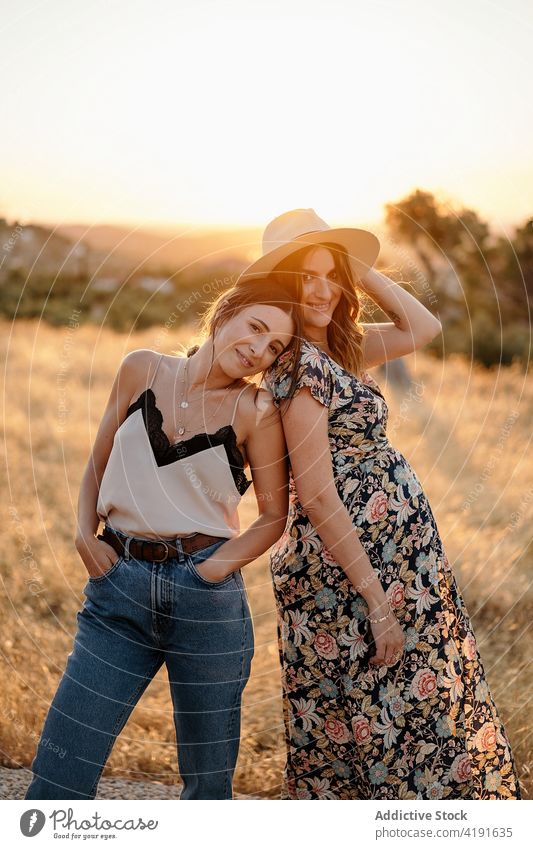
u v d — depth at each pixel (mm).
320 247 2260
